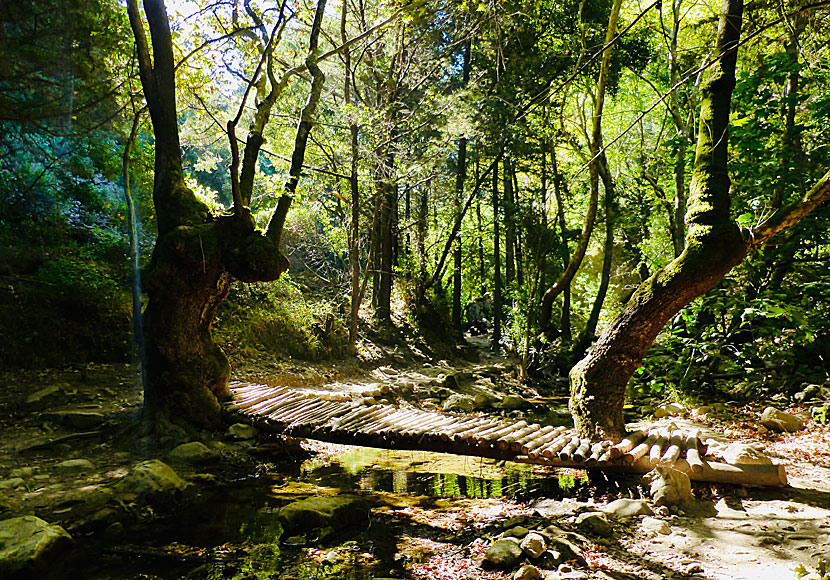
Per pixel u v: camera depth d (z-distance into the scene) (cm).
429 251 2162
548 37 1602
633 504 465
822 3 472
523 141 1563
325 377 1195
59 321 799
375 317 1722
